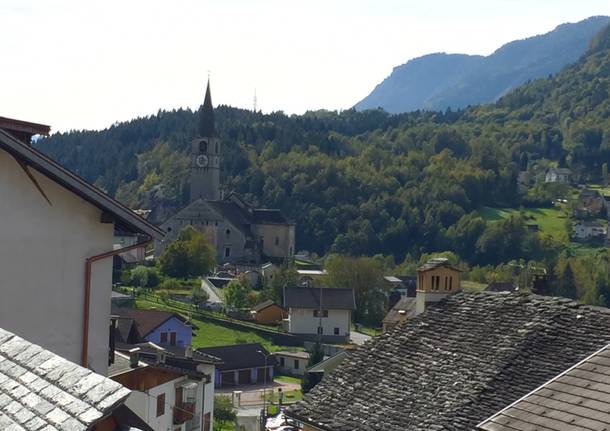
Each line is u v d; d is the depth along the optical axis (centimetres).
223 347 7856
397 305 8569
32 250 1512
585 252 16388
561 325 1591
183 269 11612
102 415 632
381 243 17288
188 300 10112
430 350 1683
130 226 1634
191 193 17712
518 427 1110
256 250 15750
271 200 19388
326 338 9700
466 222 16875
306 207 18925
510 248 15850
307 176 19775
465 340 1662
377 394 1619
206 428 3856
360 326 10950
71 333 1557
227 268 13400
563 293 11844
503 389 1458
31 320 1514
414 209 17950
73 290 1557
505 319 1680
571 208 19975
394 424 1498
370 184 19475
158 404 3098
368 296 11131
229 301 10194
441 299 1898
